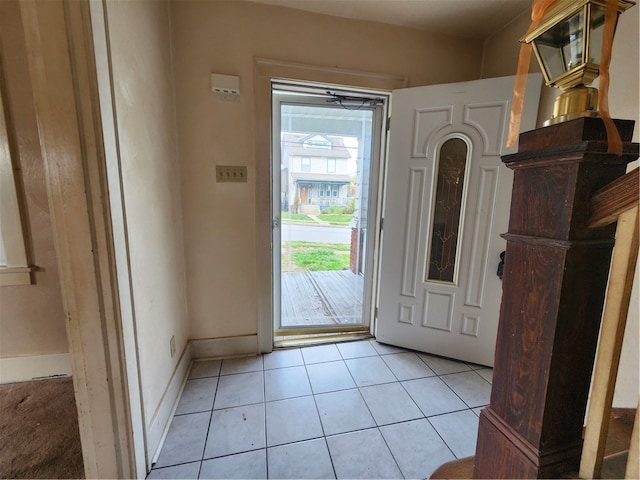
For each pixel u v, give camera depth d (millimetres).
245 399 1550
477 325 1878
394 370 1838
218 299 1882
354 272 2590
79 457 1188
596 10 463
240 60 1651
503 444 628
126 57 1018
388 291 2080
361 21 1772
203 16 1583
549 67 549
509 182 1680
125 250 951
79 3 765
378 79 1845
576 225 491
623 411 840
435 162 1834
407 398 1584
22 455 1196
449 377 1776
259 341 1980
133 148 1070
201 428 1351
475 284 1850
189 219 1751
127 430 986
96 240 865
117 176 909
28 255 1602
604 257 523
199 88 1638
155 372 1252
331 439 1307
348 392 1623
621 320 491
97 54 812
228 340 1931
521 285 583
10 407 1479
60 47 766
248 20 1632
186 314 1819
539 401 553
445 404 1545
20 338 1660
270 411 1467
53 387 1633
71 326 887
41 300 1656
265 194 1821
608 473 570
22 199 1554
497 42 1883
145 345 1145
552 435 563
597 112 480
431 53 1911
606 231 517
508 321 618
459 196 1843
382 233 2068
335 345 2131
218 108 1679
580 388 563
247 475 1132
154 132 1305
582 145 453
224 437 1303
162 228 1394
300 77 1731
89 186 837
